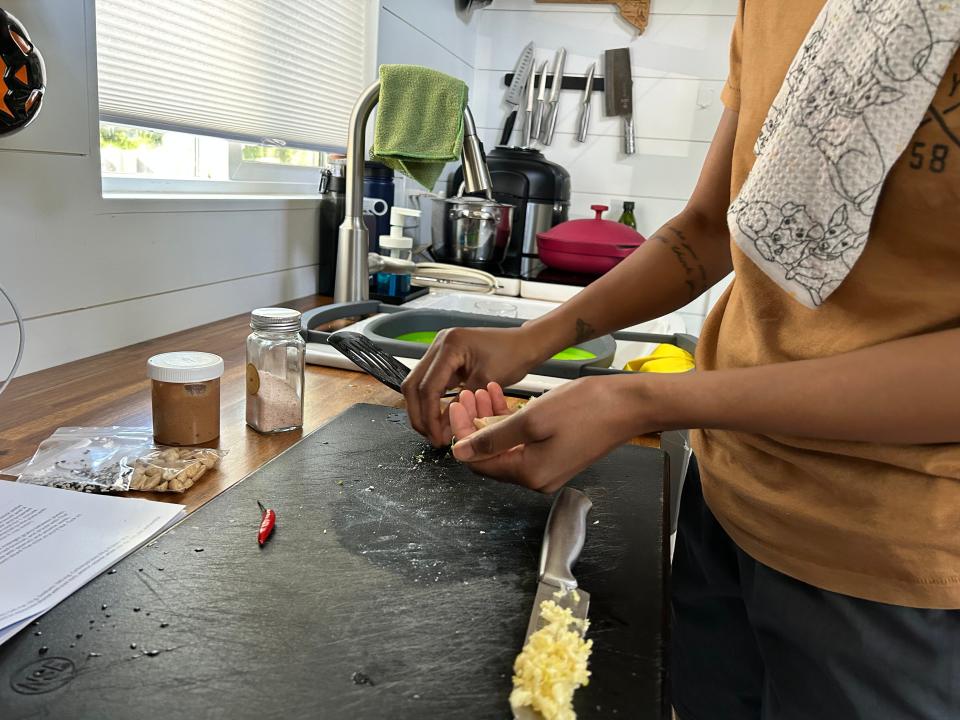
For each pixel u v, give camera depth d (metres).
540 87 2.44
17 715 0.36
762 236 0.54
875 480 0.57
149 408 0.82
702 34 2.33
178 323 1.19
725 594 0.80
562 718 0.38
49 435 0.72
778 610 0.66
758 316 0.63
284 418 0.79
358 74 1.88
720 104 2.37
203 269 1.23
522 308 1.76
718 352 0.72
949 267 0.50
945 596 0.56
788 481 0.63
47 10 0.86
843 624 0.61
